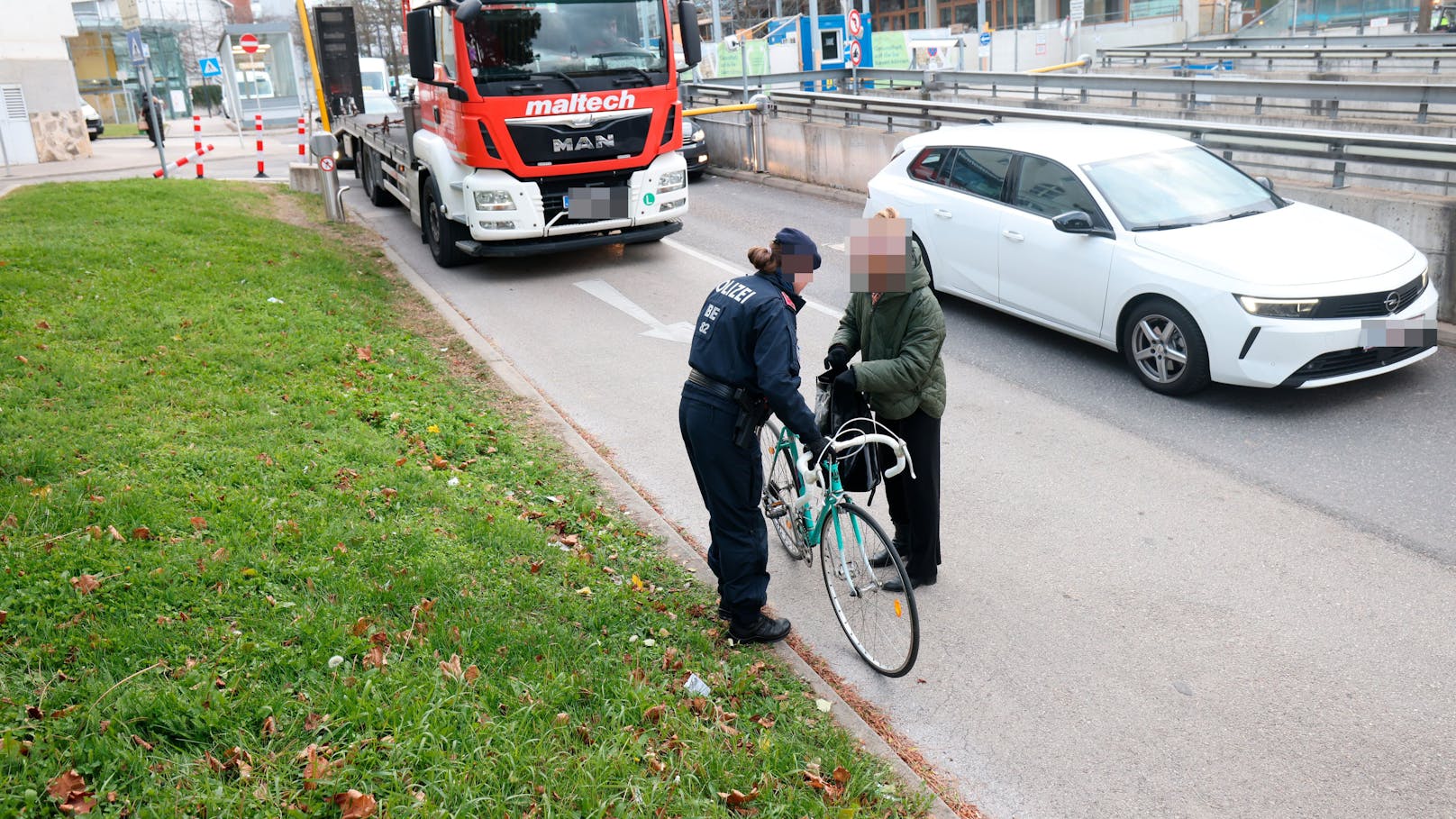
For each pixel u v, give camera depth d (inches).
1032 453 254.2
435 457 235.8
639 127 426.6
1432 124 570.9
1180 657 171.8
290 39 1485.0
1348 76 847.7
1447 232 316.8
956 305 383.2
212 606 153.7
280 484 202.7
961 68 1205.7
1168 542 209.0
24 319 308.2
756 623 171.6
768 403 160.6
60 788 113.8
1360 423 259.0
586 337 358.3
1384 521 212.2
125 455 208.1
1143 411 276.7
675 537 208.7
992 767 148.3
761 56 1139.9
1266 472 237.1
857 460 173.0
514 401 287.0
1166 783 143.6
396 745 126.6
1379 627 177.0
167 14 2105.1
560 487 227.5
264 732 127.9
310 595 161.5
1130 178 309.9
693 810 124.1
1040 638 178.9
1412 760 145.9
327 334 320.2
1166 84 727.7
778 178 683.4
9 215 502.3
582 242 435.5
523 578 177.6
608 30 416.8
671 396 297.9
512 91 402.3
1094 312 302.8
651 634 169.3
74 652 139.2
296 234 510.9
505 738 131.9
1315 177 513.0
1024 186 329.7
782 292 158.2
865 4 1167.6
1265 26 1182.9
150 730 125.9
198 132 744.3
